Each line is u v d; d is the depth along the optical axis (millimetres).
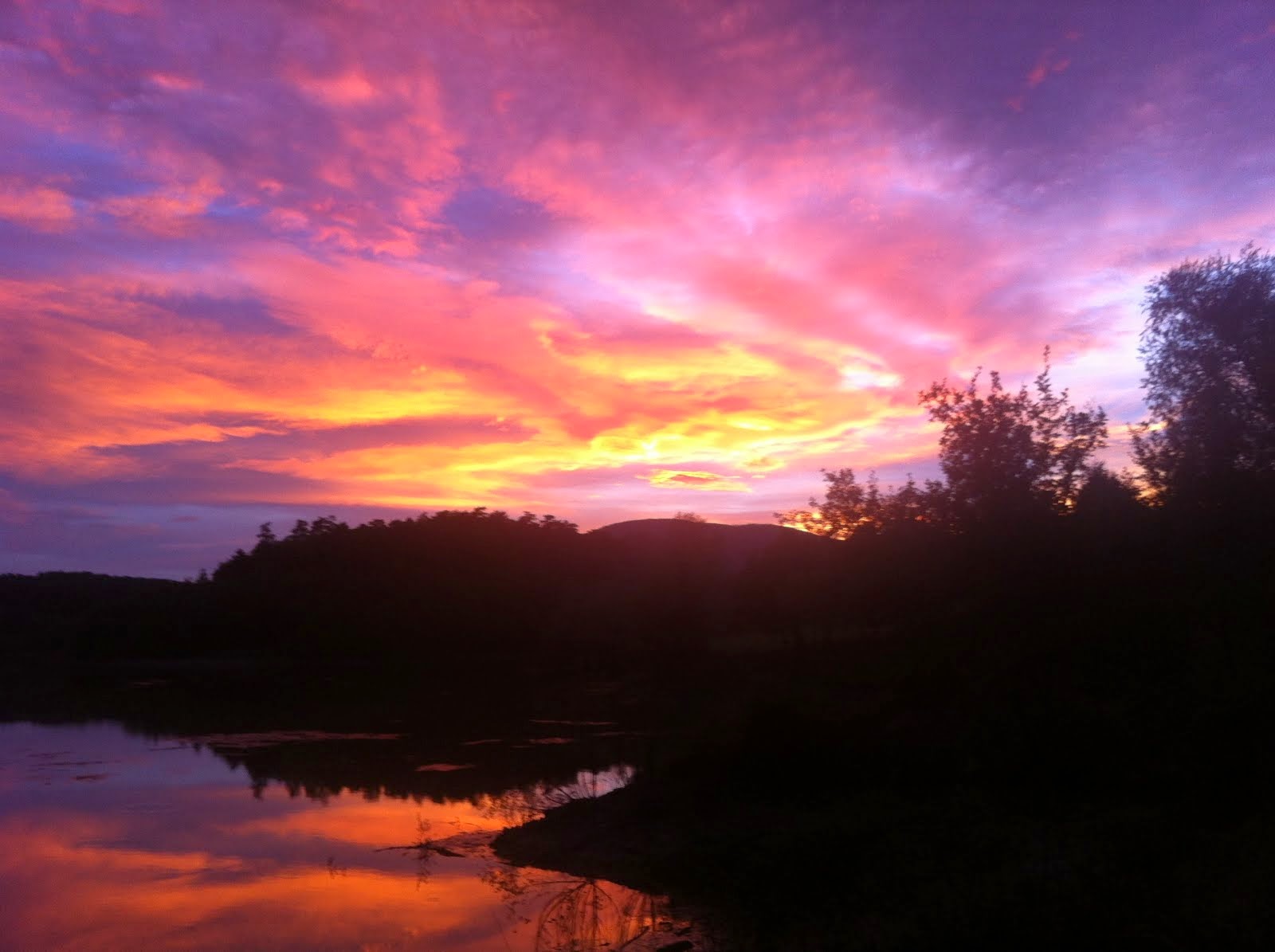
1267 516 14734
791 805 17219
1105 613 16875
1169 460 16828
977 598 17625
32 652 94312
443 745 34562
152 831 19938
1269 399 15406
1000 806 14711
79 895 15016
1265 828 10906
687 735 23234
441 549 96625
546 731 38438
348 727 41312
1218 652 14727
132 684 71438
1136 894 9547
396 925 13242
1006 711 16906
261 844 18641
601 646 69062
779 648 40750
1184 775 14094
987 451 18141
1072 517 17609
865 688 22375
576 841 17359
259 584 95500
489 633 83125
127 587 122312
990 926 9344
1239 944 8219
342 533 105250
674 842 16125
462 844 18266
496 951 12039
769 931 11664
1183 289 17188
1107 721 15930
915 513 19938
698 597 54625
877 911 11234
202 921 13539
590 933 12406
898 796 16547
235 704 54062
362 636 84312
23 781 27188
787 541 39094
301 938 12750
